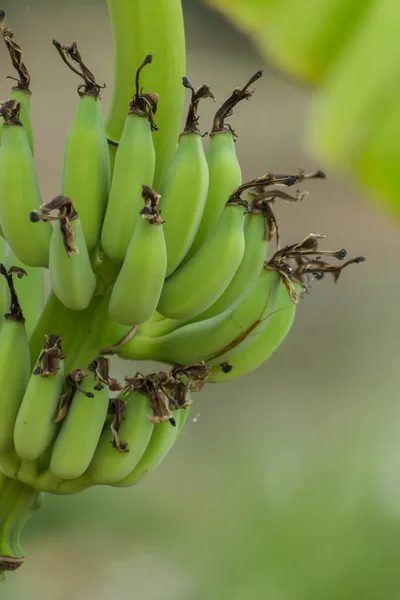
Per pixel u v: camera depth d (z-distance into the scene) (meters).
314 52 1.51
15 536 1.58
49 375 1.52
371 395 4.68
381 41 1.45
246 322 1.55
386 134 1.43
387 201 1.45
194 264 1.54
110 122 1.54
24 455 1.53
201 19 5.48
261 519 3.57
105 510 4.35
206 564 3.60
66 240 1.49
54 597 3.93
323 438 3.97
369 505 3.45
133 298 1.51
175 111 1.54
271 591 3.37
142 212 1.49
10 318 1.53
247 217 1.58
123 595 3.79
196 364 1.56
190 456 4.46
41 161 5.47
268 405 5.05
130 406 1.54
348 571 3.35
